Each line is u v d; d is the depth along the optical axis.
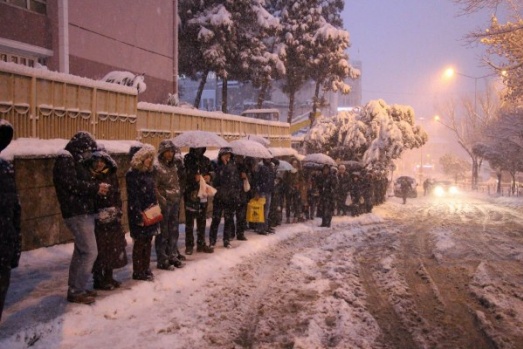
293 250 11.76
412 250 12.41
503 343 5.80
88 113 10.56
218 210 10.77
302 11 38.97
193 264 9.02
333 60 39.12
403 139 27.72
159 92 23.50
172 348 5.44
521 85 18.70
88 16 18.02
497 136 36.31
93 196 6.25
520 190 49.22
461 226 17.98
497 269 10.06
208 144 9.71
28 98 9.00
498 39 15.03
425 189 48.81
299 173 16.17
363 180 21.03
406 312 7.07
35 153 8.63
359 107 29.53
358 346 5.68
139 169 7.48
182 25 31.88
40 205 8.98
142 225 7.46
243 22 33.22
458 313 7.11
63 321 5.78
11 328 5.42
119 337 5.64
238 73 33.72
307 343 5.67
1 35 14.54
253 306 7.22
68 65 16.69
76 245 6.27
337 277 9.00
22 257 8.45
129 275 7.98
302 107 56.00
